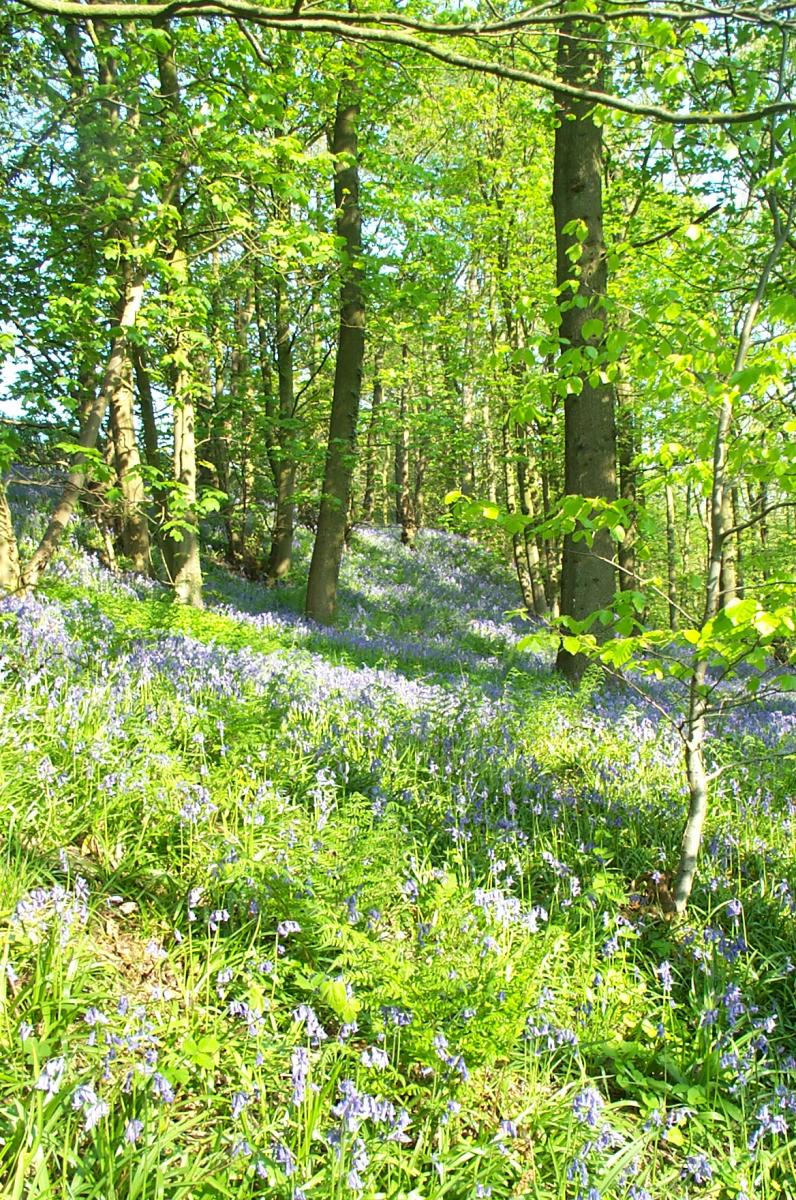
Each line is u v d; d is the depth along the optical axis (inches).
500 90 617.6
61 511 347.6
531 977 144.4
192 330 381.1
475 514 170.7
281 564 761.0
